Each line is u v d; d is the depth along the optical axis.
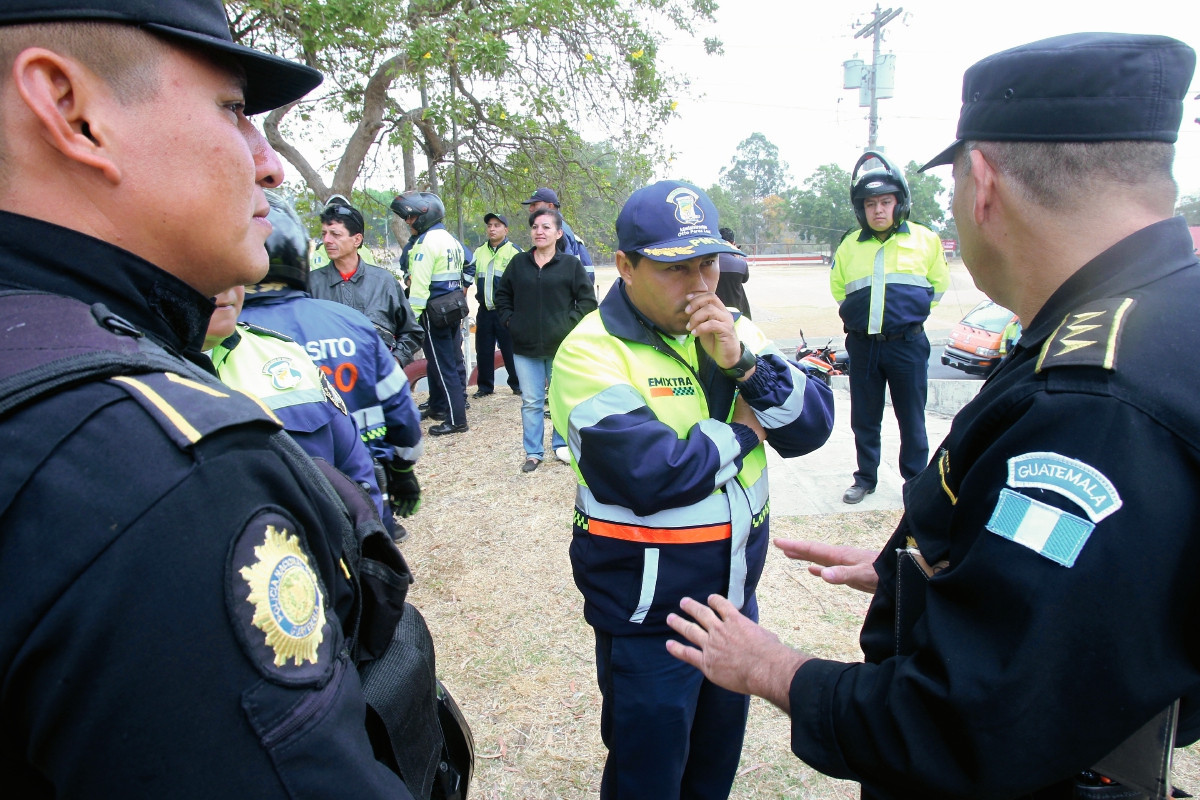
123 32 0.61
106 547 0.50
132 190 0.64
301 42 6.65
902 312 3.85
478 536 3.88
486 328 6.99
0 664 0.50
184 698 0.51
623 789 1.66
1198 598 0.70
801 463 4.76
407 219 5.86
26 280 0.62
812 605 3.01
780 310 23.77
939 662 0.78
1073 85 0.83
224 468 0.57
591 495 1.68
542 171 8.68
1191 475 0.69
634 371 1.67
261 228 0.78
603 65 7.79
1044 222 0.88
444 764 1.10
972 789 0.74
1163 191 0.85
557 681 2.64
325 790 0.56
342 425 2.04
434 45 6.27
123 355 0.59
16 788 0.56
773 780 2.16
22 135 0.61
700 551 1.62
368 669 0.86
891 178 3.78
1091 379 0.74
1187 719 0.84
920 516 1.02
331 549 0.76
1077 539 0.70
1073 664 0.69
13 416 0.53
